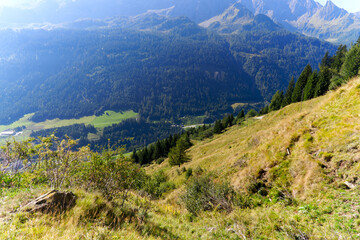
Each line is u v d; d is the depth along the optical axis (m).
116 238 4.17
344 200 4.81
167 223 7.08
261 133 15.80
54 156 7.14
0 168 6.72
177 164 47.41
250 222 5.64
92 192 6.79
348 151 6.12
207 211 8.09
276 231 4.71
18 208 4.51
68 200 5.18
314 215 4.76
